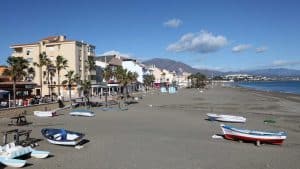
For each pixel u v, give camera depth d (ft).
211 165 65.98
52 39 315.17
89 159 69.97
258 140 87.10
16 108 149.79
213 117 137.90
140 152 76.79
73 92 278.05
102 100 246.88
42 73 292.81
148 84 559.38
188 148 81.51
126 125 122.42
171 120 138.41
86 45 314.76
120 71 294.25
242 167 64.80
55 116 152.87
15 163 63.10
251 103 243.19
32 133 102.42
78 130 109.60
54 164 65.67
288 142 92.43
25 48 300.20
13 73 163.63
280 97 319.06
